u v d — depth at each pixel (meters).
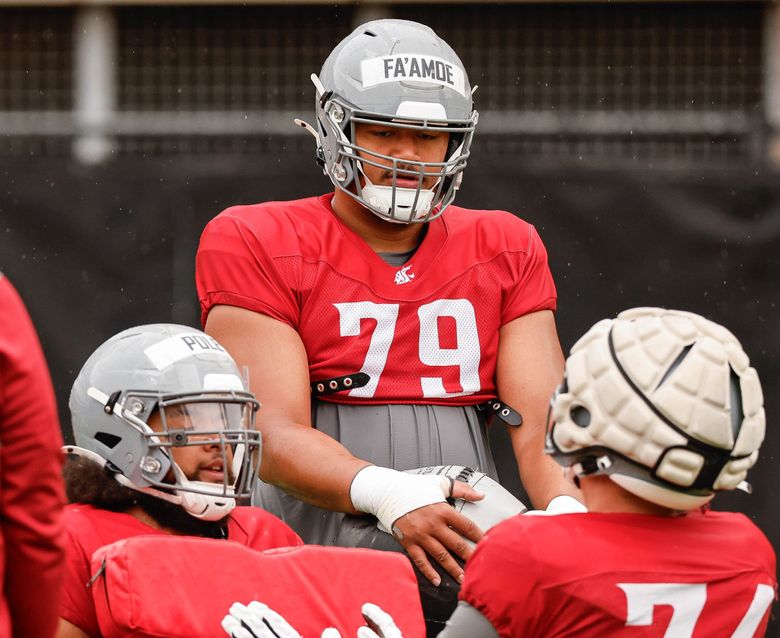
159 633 10.58
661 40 30.23
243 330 14.42
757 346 24.14
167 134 26.88
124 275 23.91
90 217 23.92
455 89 14.57
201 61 30.62
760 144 26.78
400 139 14.40
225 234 14.76
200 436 12.10
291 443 13.88
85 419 12.19
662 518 10.51
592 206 24.19
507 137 27.05
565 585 10.13
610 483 10.52
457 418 14.71
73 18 30.78
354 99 14.38
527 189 24.19
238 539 12.70
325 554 11.66
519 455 14.81
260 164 24.09
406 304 14.65
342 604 11.47
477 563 10.52
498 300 15.03
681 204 24.17
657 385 10.02
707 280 24.19
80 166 23.97
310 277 14.57
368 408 14.53
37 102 30.73
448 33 30.61
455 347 14.76
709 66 30.16
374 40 14.68
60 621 11.27
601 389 10.18
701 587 10.28
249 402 12.41
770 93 30.05
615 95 30.28
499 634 10.43
